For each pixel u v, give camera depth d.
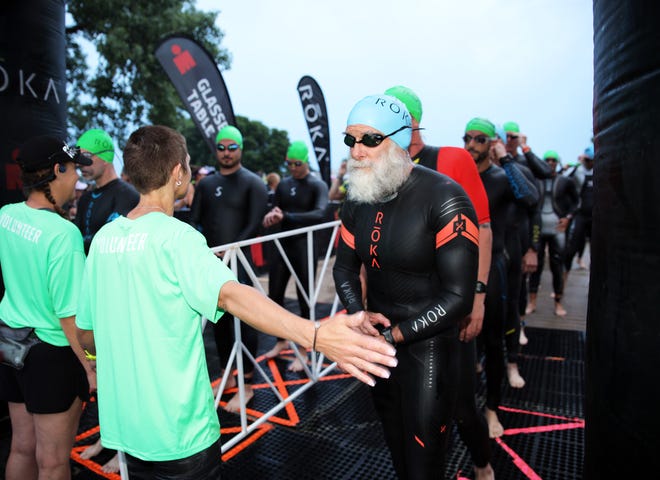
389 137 1.62
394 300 1.74
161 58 5.18
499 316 2.70
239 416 3.11
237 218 3.52
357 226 1.81
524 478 2.37
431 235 1.64
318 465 2.51
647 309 0.84
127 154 1.33
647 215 0.83
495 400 2.77
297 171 4.39
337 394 3.39
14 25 2.77
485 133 2.76
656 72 0.79
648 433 0.85
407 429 1.68
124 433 1.34
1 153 2.77
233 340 3.44
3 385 1.86
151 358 1.26
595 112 1.07
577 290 6.57
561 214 5.18
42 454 1.80
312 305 3.33
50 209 1.75
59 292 1.63
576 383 3.53
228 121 5.22
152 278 1.24
